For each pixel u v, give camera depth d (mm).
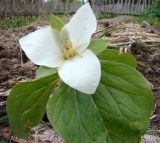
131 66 144
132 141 135
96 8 1569
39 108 141
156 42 483
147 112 133
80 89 119
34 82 132
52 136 265
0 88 367
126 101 134
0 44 530
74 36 130
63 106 134
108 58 141
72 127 133
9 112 138
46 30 130
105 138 135
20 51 478
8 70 423
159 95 348
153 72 412
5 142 264
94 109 135
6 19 1323
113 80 135
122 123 135
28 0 1530
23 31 705
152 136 264
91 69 122
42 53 129
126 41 482
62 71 124
